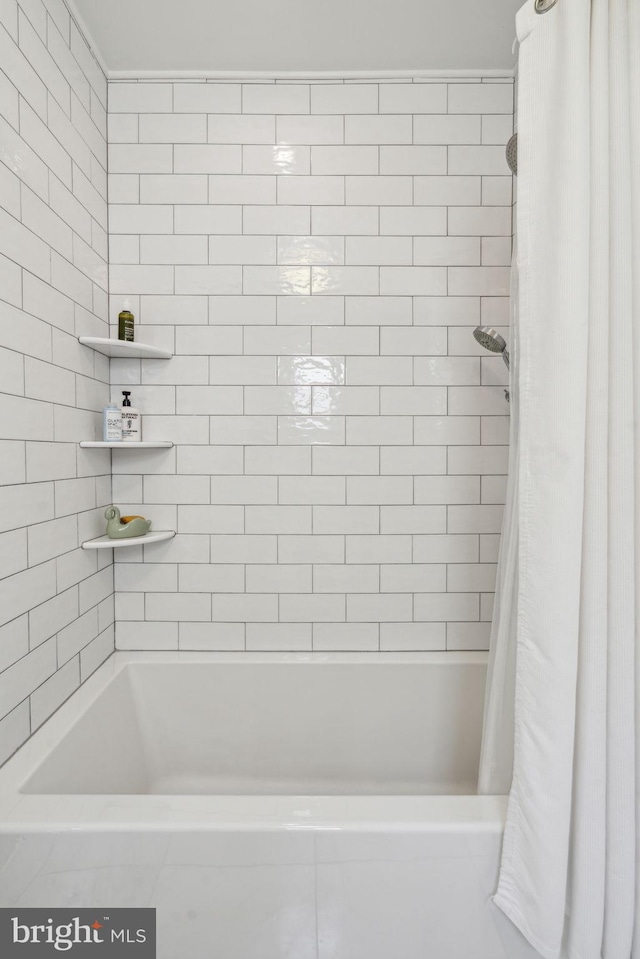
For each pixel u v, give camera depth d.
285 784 1.75
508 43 1.65
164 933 0.99
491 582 1.82
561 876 0.91
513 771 1.06
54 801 1.04
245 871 0.98
